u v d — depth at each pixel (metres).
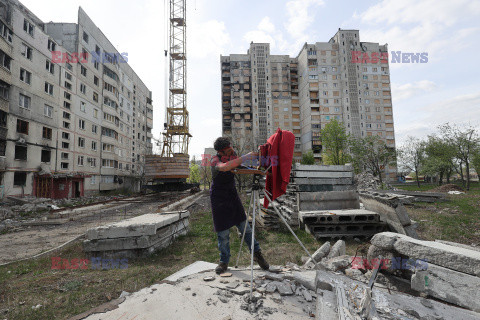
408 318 1.78
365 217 6.27
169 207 12.44
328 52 58.94
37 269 4.25
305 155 50.09
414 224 5.36
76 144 27.94
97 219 11.34
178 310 1.97
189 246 5.70
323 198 7.13
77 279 3.47
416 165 35.84
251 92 63.78
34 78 21.48
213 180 2.78
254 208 2.60
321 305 1.90
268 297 2.08
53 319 2.36
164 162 24.92
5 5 19.12
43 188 21.94
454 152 29.09
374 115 58.00
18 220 11.80
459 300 2.14
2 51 17.72
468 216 8.56
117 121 39.25
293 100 64.25
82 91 29.41
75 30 28.67
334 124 38.84
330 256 3.81
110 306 2.14
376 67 59.28
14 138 19.00
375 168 35.22
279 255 4.73
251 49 64.19
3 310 2.56
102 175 33.38
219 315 1.84
